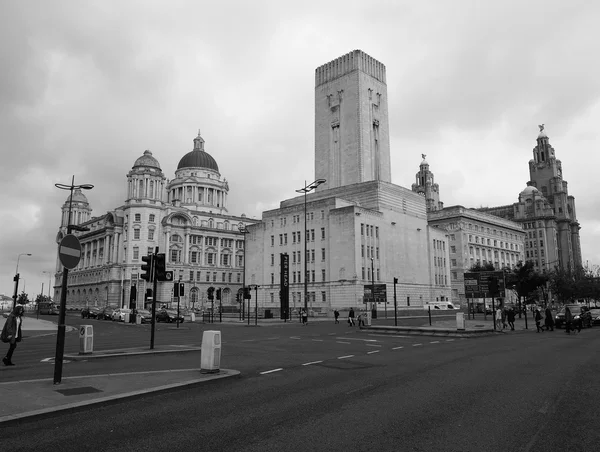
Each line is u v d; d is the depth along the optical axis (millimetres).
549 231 155625
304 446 6391
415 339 25984
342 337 27844
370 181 80312
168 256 108000
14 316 15250
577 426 7449
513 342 23703
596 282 101750
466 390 10375
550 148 174500
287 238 82375
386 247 77500
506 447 6402
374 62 94812
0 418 7359
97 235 119188
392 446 6414
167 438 6754
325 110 95438
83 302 122062
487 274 37625
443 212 114125
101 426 7375
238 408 8625
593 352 18469
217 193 134250
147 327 42656
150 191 108312
